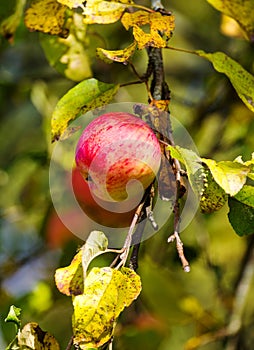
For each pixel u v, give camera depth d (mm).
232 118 1815
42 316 1797
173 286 1746
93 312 1275
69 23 1544
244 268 1752
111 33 1771
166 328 1758
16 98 1932
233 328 1742
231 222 1357
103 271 1285
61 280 1273
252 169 1321
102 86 1390
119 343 1715
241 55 1817
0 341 1675
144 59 1843
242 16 1470
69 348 1280
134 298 1281
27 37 1912
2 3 1569
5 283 1889
